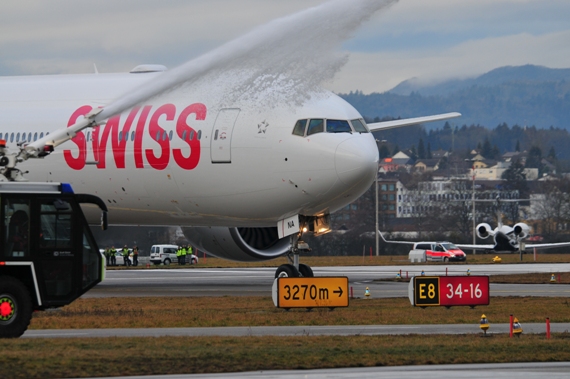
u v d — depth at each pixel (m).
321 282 78.75
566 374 47.38
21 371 45.50
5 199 59.56
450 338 59.19
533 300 90.56
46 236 60.47
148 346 53.75
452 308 81.12
